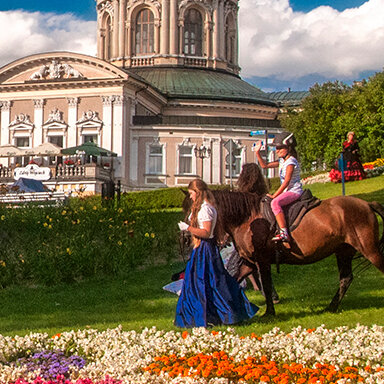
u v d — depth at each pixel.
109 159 56.53
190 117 58.69
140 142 58.22
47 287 16.47
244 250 10.52
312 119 56.72
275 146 10.59
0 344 8.48
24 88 59.47
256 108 69.25
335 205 10.35
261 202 10.52
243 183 11.20
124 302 13.91
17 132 59.78
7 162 57.91
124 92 57.34
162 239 20.30
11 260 18.16
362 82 56.50
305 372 6.95
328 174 38.25
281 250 10.29
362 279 14.35
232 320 9.68
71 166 49.69
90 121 57.72
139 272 17.81
